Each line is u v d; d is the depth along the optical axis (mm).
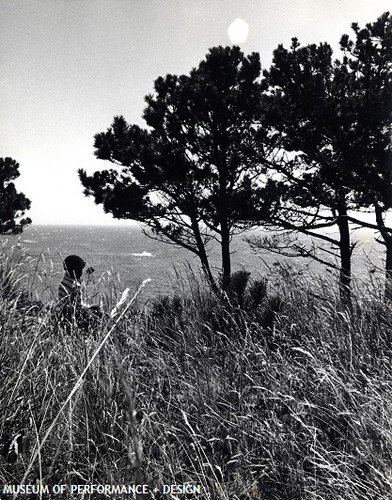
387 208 9578
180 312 4449
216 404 3004
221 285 4602
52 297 3326
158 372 3326
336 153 10250
